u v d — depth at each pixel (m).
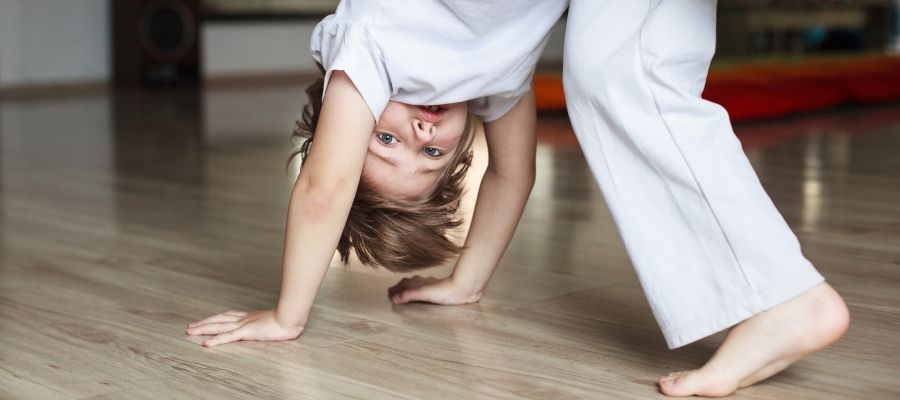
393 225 1.19
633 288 1.50
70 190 2.56
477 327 1.30
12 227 2.06
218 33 6.72
